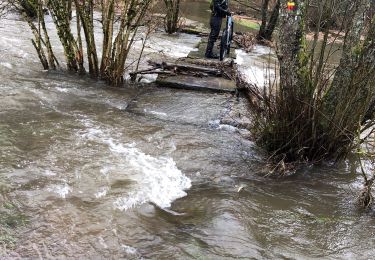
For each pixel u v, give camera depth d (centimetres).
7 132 563
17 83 751
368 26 573
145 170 520
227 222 436
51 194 443
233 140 644
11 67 832
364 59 558
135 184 484
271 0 1902
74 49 841
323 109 583
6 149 518
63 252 366
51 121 620
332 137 586
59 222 402
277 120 592
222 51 1062
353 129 589
